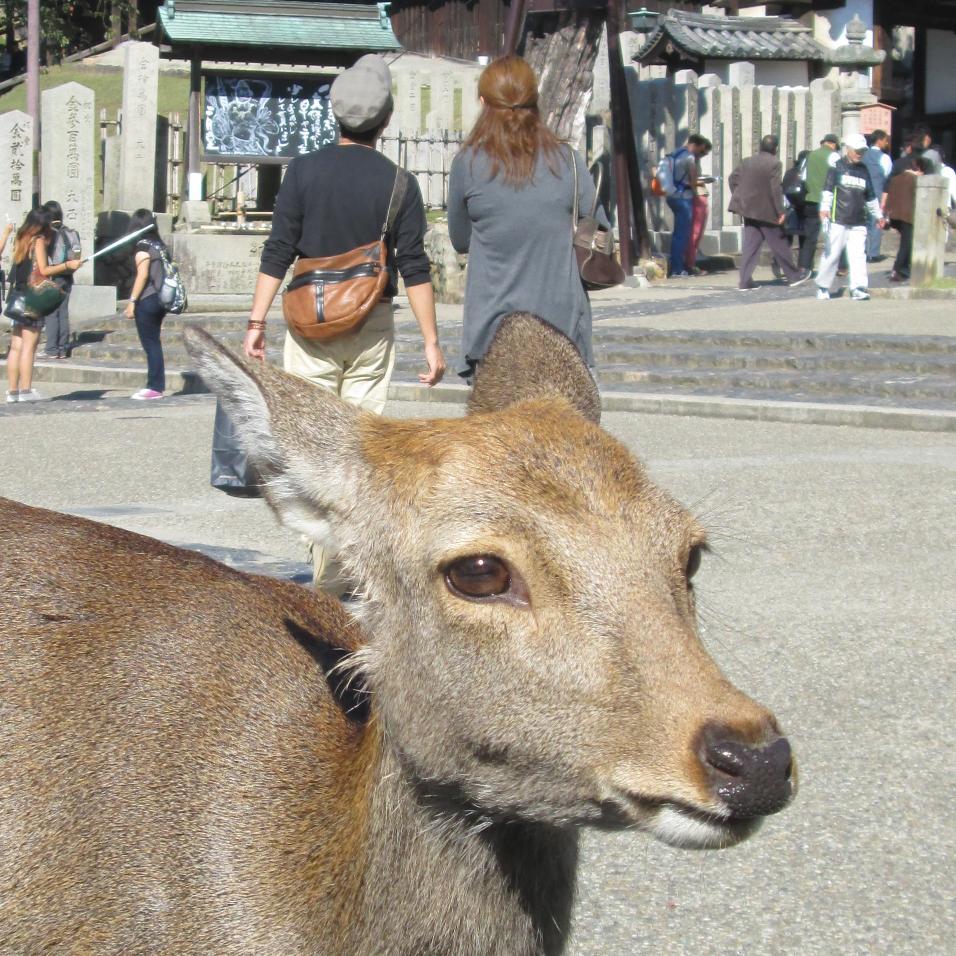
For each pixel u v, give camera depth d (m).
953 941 4.16
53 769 3.35
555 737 2.78
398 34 44.62
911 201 22.62
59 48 50.62
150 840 3.25
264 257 7.08
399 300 23.03
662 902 4.37
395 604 3.01
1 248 20.73
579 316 6.93
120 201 24.84
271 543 8.20
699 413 13.66
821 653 6.44
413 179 7.10
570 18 23.30
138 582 3.72
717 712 2.65
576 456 3.01
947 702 5.89
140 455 11.51
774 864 4.59
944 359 14.94
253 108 25.33
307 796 3.26
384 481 3.05
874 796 5.04
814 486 9.93
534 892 3.07
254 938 3.13
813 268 25.89
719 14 36.03
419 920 3.01
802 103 30.23
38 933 3.26
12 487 10.09
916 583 7.57
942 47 38.78
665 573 2.88
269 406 3.15
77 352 19.66
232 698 3.45
